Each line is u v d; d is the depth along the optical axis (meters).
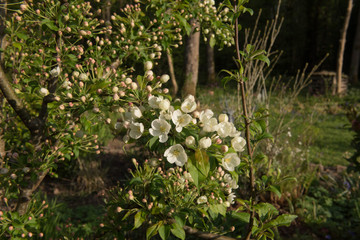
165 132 1.27
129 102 1.44
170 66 7.32
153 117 1.39
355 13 18.69
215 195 1.64
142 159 4.14
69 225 2.64
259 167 4.21
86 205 4.33
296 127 7.64
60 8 1.96
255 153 4.36
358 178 4.95
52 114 1.99
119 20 2.35
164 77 1.53
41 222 2.18
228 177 1.74
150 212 1.46
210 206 1.62
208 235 1.56
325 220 4.04
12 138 2.51
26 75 2.03
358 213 4.15
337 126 9.16
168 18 2.53
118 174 5.03
